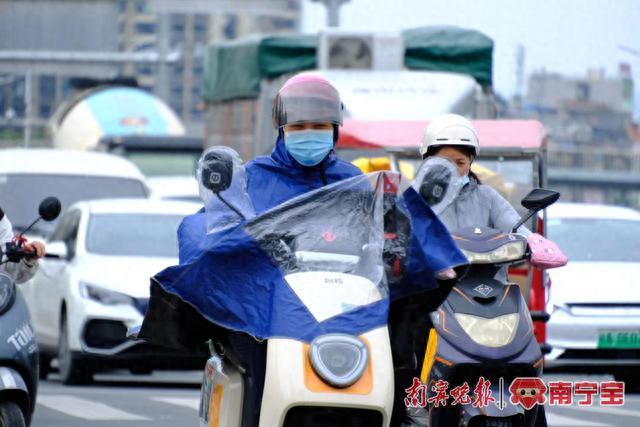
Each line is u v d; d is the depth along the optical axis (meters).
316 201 17.27
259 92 57.00
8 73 156.00
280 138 18.38
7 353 20.67
